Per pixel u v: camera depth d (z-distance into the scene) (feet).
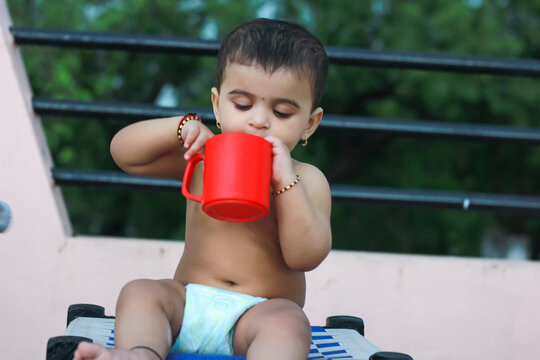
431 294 9.82
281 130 5.87
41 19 40.29
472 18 40.47
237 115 5.91
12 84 9.65
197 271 6.24
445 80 39.27
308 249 5.67
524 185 47.09
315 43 6.15
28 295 9.39
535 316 9.88
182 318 5.77
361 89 43.78
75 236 9.78
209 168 5.25
